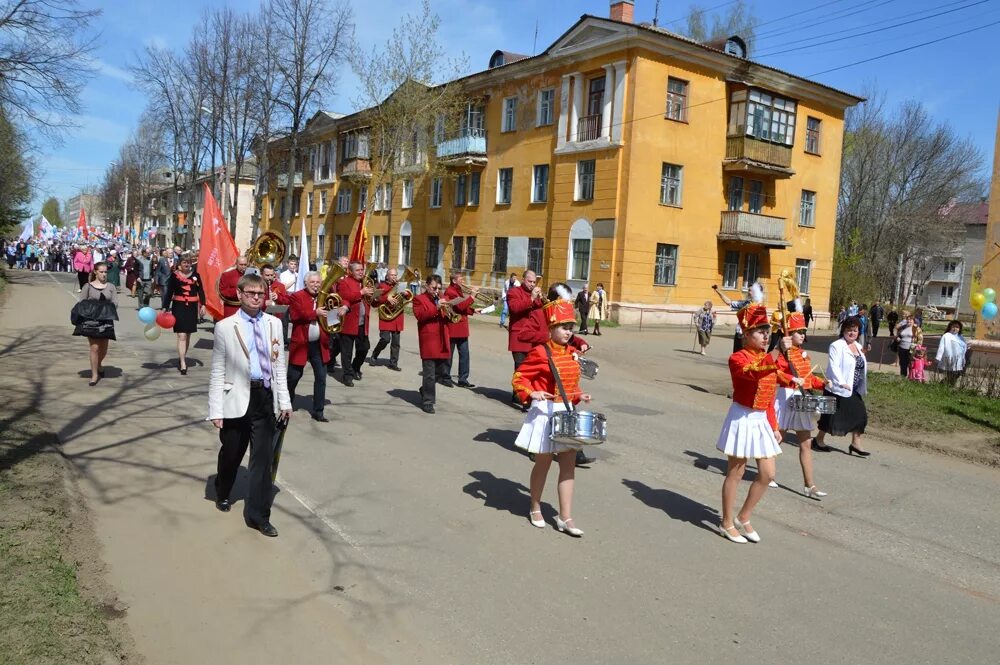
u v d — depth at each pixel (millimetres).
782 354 7598
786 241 32562
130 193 82312
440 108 33938
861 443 10500
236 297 9516
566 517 6004
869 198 51969
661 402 12922
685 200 30125
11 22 19359
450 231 37719
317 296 9250
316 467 7387
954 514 7328
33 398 9234
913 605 5102
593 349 20750
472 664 3986
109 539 5301
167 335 16312
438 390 12086
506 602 4727
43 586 4211
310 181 54031
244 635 4152
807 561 5785
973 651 4480
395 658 4008
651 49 28406
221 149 44000
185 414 9000
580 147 30078
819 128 35344
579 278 30484
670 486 7598
